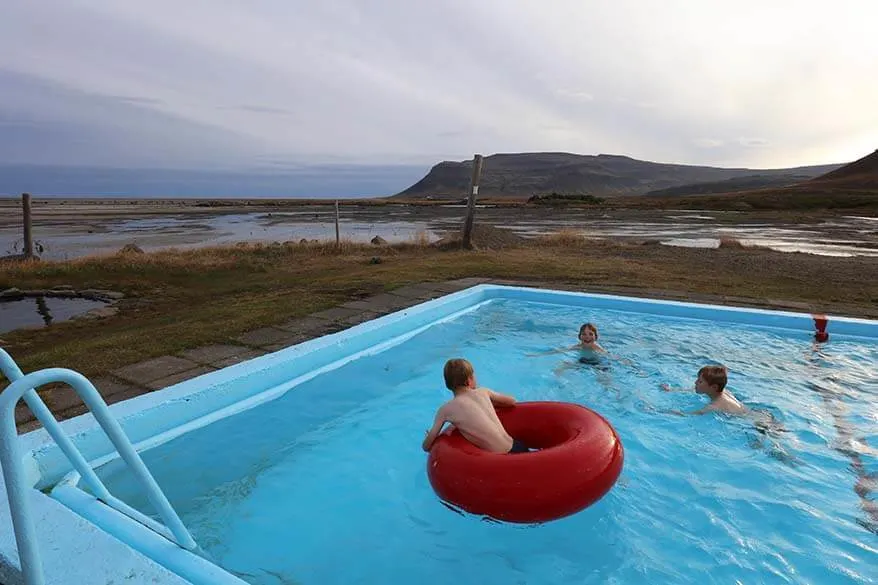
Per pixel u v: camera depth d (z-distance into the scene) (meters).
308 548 2.79
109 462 3.27
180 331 5.71
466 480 2.70
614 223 30.62
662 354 5.73
